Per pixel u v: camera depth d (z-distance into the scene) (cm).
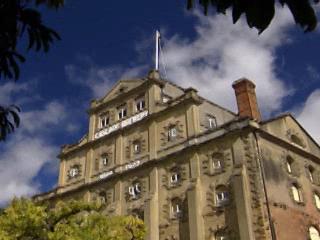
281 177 3494
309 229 3475
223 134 3575
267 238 3047
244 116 3544
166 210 3659
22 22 462
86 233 2756
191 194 3503
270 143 3609
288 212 3344
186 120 3934
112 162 4341
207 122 4162
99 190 4281
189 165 3694
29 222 2756
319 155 4169
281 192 3394
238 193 3256
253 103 3900
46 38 459
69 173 4706
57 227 2792
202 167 3622
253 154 3381
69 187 4600
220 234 3281
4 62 458
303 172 3794
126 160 4216
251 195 3247
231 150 3509
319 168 4047
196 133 3803
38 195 4775
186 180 3647
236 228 3191
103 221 2933
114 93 4803
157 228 3644
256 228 3116
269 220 3119
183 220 3512
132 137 4300
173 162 3822
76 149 4775
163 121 4125
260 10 385
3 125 490
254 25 389
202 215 3425
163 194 3753
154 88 4369
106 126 4644
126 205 3959
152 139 4084
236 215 3228
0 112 491
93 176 4428
